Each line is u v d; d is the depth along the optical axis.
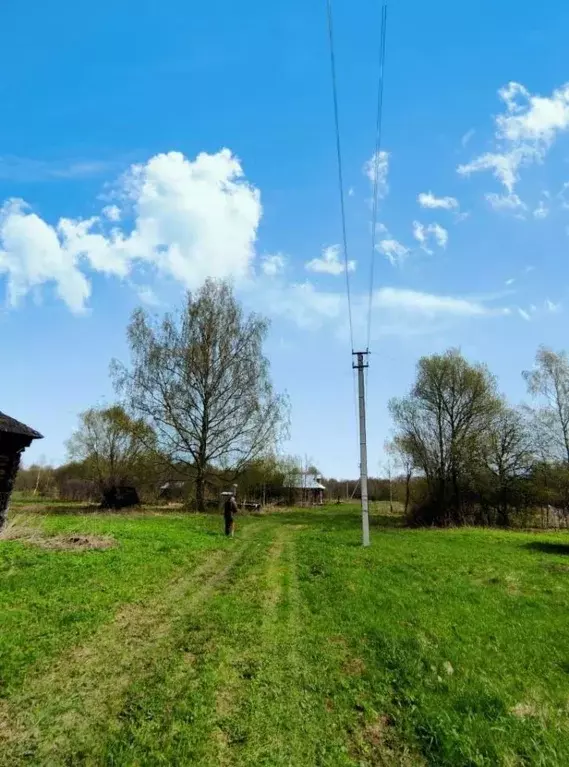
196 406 39.78
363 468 23.33
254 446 40.34
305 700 6.29
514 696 6.75
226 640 8.18
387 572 15.25
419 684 6.88
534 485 46.22
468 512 47.75
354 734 5.62
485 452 47.56
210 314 40.59
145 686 6.33
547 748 5.50
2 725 5.30
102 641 7.80
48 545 15.85
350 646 8.31
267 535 26.20
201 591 11.58
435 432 49.81
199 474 40.16
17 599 9.41
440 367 50.38
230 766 4.85
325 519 45.31
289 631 8.84
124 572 12.64
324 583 13.10
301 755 5.12
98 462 52.34
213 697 6.13
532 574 16.23
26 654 6.99
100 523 24.67
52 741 5.06
